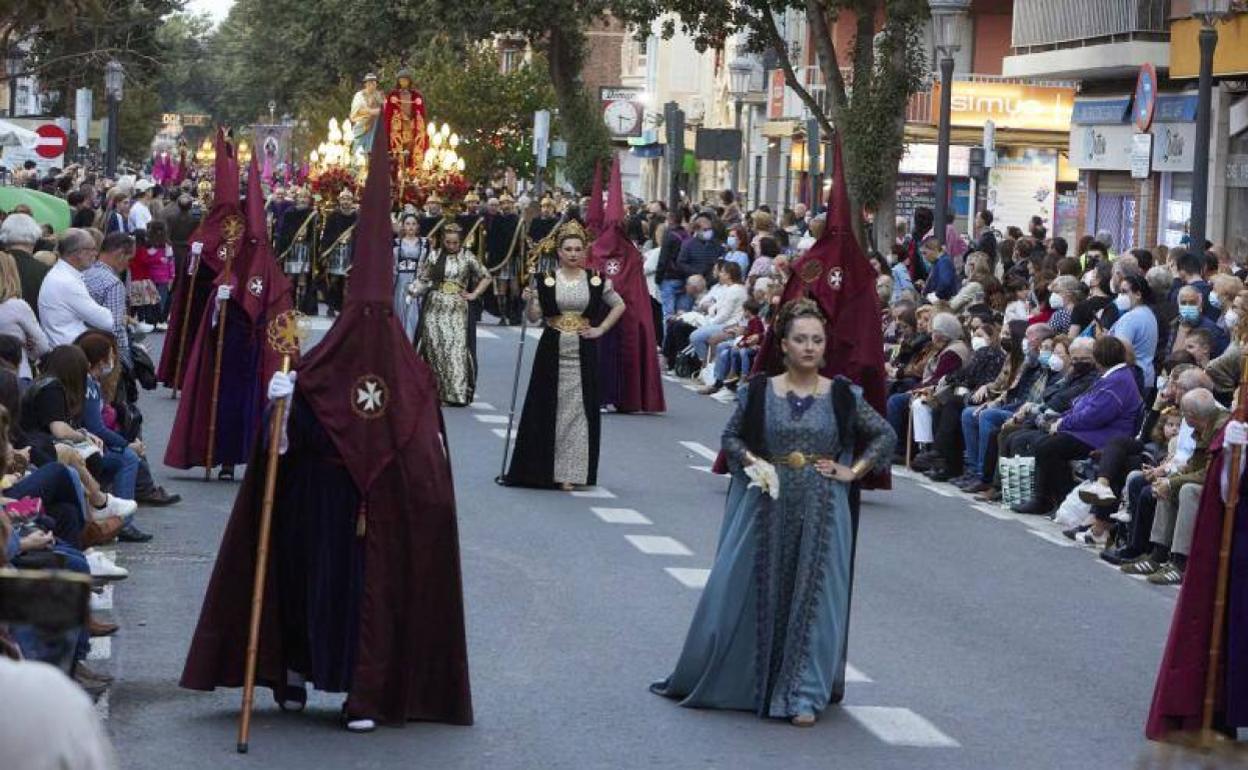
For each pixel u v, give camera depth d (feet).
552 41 267.80
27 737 14.97
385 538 40.50
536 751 39.75
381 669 40.65
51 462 50.70
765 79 298.35
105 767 15.20
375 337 40.27
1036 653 52.54
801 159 261.03
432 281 106.32
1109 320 88.84
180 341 86.28
